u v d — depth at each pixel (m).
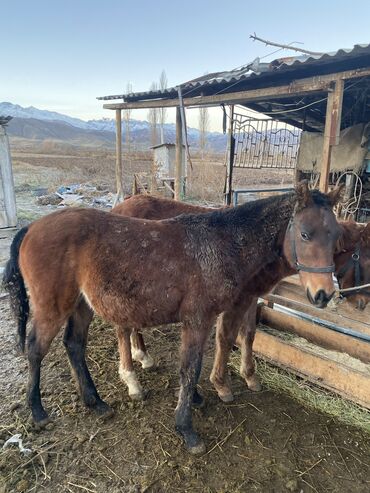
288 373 3.45
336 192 2.33
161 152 16.08
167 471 2.39
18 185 17.39
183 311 2.50
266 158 8.88
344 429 2.80
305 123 9.02
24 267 2.63
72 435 2.66
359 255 3.16
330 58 4.86
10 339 3.97
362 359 3.38
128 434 2.69
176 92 7.64
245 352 3.17
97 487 2.26
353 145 7.44
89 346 3.84
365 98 7.24
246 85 6.93
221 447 2.61
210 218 2.64
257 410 2.99
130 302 2.49
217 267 2.47
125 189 15.59
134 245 2.48
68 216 2.59
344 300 3.57
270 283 2.73
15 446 2.54
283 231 2.53
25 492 2.22
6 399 3.00
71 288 2.56
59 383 3.22
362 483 2.36
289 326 3.91
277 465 2.46
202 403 3.03
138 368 3.52
